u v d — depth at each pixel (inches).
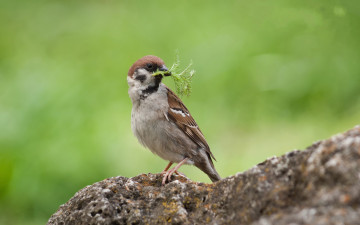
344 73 508.7
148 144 293.1
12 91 528.4
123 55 635.5
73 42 698.8
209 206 180.5
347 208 135.1
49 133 461.4
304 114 509.4
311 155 154.8
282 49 564.4
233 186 174.1
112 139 455.8
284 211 150.9
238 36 595.2
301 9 466.3
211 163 304.7
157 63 281.4
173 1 706.8
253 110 528.4
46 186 407.2
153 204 193.9
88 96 520.1
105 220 188.4
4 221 391.9
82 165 421.1
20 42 717.9
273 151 459.8
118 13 757.9
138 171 430.3
